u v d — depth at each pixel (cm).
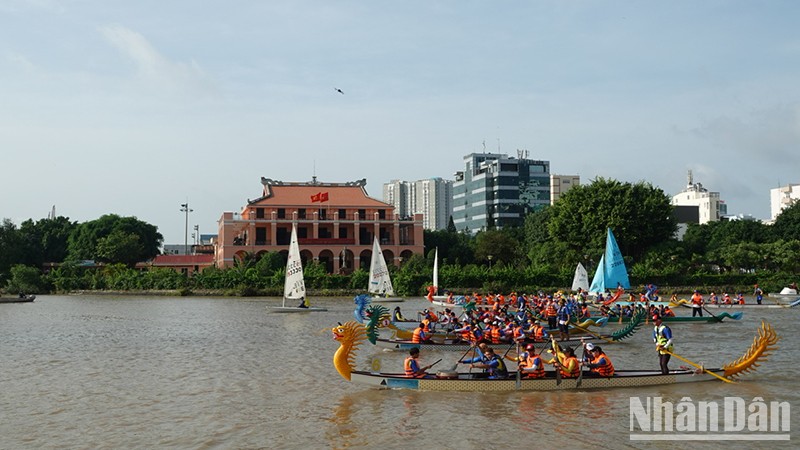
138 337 4666
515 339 3609
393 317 4669
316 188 14025
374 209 13662
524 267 11781
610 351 3881
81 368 3356
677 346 4084
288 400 2555
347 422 2233
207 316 6431
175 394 2697
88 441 2050
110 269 12312
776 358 3459
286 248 13000
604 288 6706
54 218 16425
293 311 6875
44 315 6662
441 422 2222
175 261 15200
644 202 10281
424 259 11438
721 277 9969
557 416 2284
